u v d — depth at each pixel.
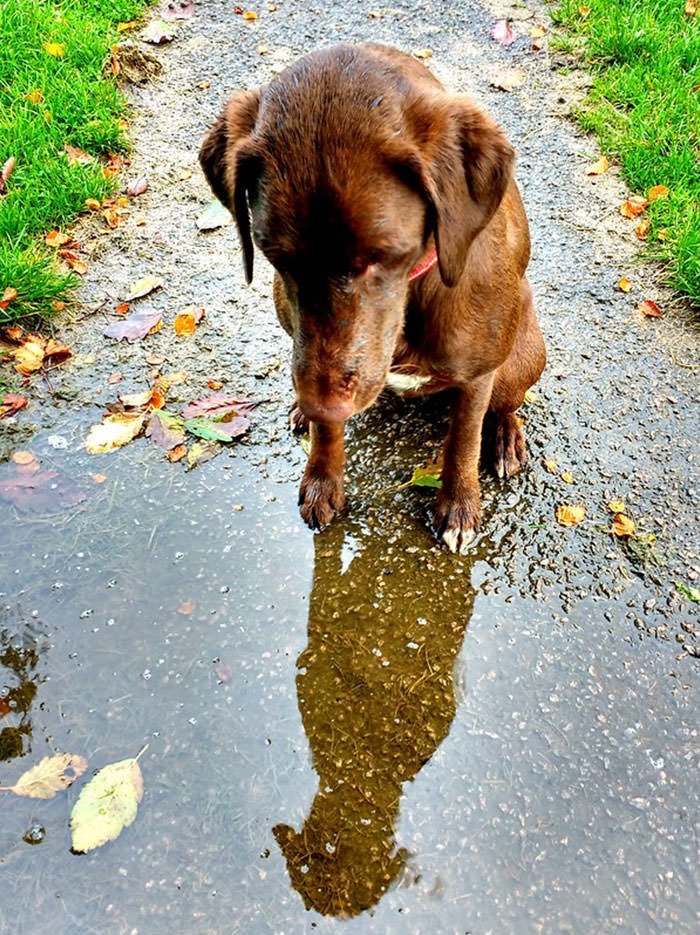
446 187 0.66
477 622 0.86
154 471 1.00
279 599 0.89
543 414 1.05
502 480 0.99
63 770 0.76
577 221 1.33
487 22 1.78
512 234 0.83
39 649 0.85
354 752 0.77
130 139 1.49
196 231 1.32
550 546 0.92
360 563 0.92
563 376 1.10
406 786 0.75
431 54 1.69
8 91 1.48
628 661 0.83
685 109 1.45
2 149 1.36
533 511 0.96
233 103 0.73
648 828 0.72
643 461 1.00
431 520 0.95
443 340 0.78
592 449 1.01
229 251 1.29
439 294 0.76
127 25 1.76
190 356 1.13
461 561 0.91
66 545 0.93
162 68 1.67
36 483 0.99
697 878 0.70
